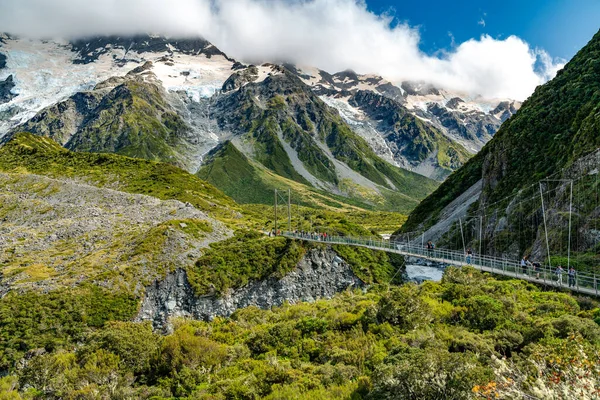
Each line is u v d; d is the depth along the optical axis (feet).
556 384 52.90
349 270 326.24
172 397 107.45
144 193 586.45
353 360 101.14
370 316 127.95
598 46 414.00
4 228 362.53
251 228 437.58
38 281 247.29
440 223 440.04
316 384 89.76
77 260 281.74
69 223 359.25
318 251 325.83
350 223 504.84
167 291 261.65
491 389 57.21
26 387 132.77
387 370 74.33
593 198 226.99
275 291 291.79
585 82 379.35
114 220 368.48
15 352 196.54
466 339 98.32
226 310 269.64
